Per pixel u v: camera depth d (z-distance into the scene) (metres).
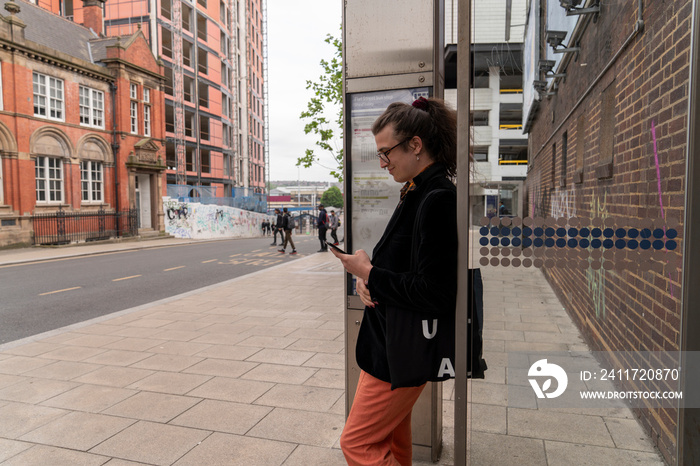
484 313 1.76
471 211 1.68
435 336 1.55
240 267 12.62
